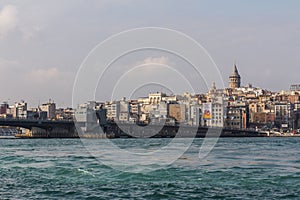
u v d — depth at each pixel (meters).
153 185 44.97
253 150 101.31
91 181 47.75
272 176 50.09
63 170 56.00
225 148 111.62
